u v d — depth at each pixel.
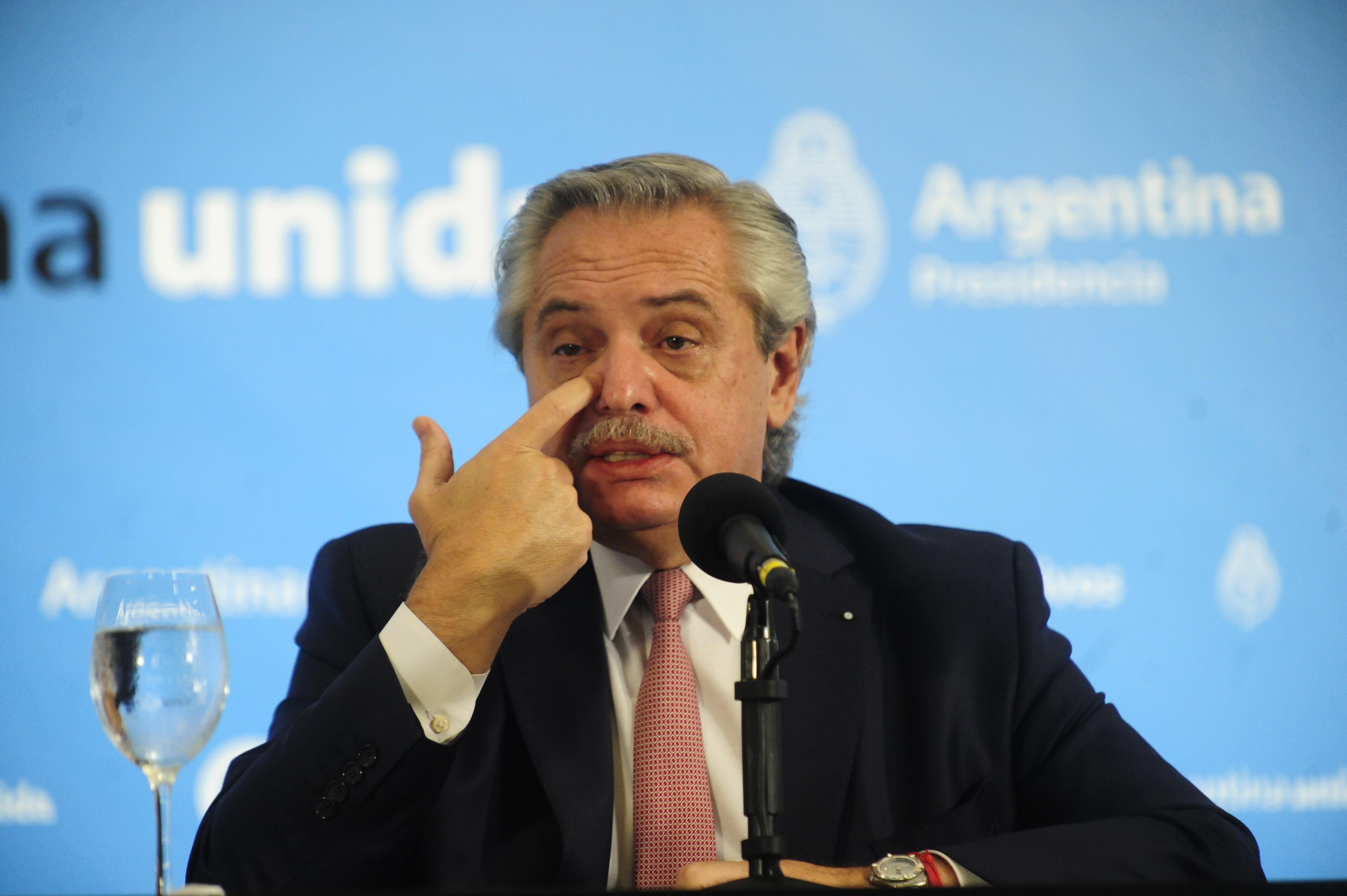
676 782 6.65
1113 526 12.57
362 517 12.70
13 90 12.95
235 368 12.82
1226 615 12.48
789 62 13.07
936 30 13.07
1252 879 6.32
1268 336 12.79
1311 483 12.62
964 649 7.48
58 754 12.28
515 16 13.11
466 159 13.00
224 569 12.60
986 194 12.92
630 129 13.05
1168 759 12.27
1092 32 13.05
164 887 5.11
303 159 13.01
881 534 7.97
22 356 12.75
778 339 7.62
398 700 6.08
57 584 12.54
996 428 12.68
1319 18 13.04
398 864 6.25
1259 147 12.95
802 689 7.13
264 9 13.09
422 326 12.86
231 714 12.35
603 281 7.18
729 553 5.16
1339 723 12.31
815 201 12.91
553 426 6.78
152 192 12.96
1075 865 5.93
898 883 5.74
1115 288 12.82
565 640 7.15
